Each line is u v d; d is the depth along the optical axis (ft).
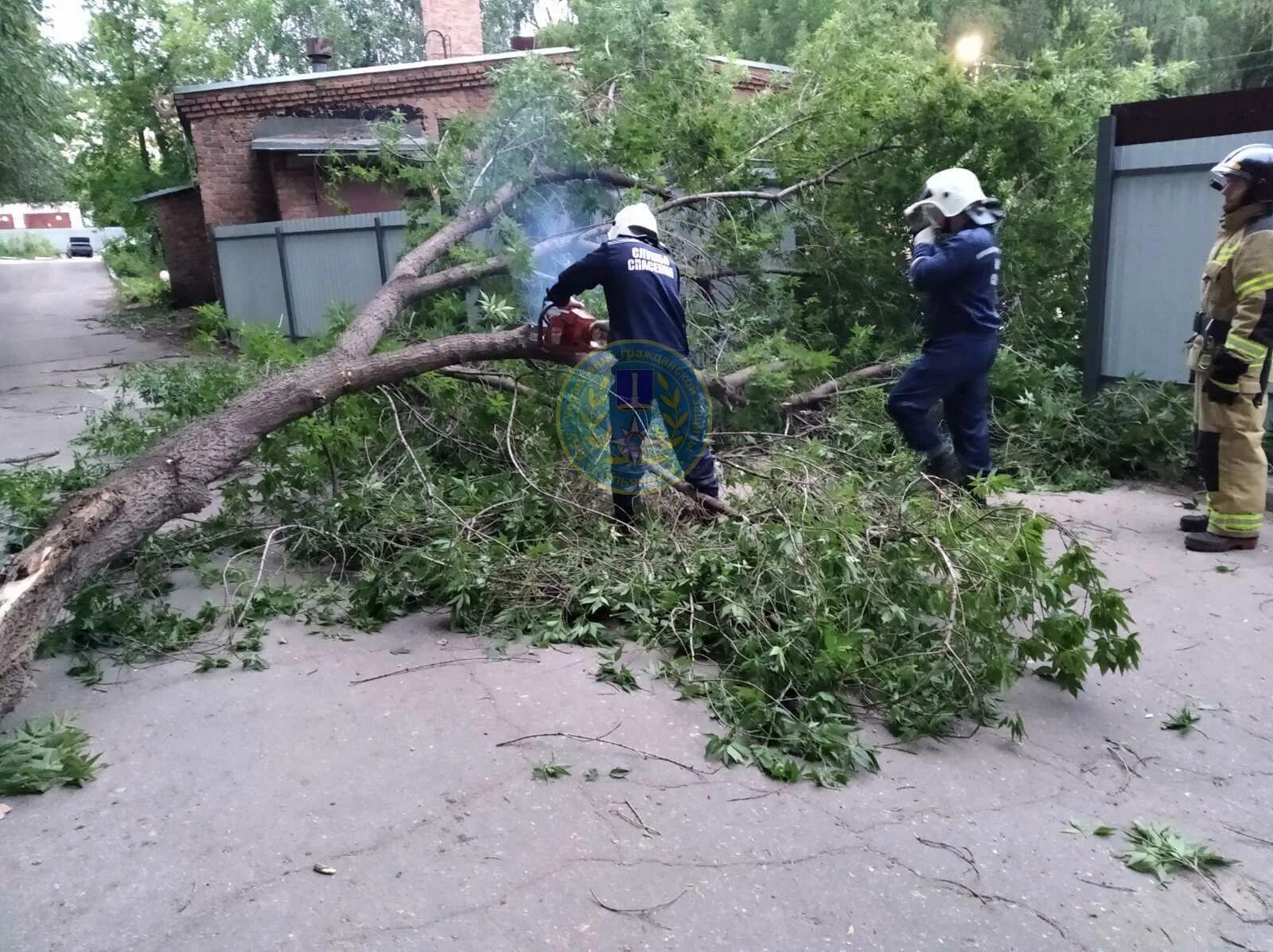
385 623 12.67
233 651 11.62
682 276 21.43
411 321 20.31
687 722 10.09
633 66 23.38
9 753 8.86
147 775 8.96
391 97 44.93
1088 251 22.45
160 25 70.03
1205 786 9.30
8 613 9.87
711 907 7.30
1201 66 64.49
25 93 43.32
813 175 23.68
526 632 12.26
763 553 11.97
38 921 7.02
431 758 9.25
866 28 25.99
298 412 14.12
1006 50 56.95
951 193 15.79
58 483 16.10
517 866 7.71
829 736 9.44
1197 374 15.46
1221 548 15.40
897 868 7.86
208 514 17.06
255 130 42.70
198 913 7.11
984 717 10.42
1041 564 11.22
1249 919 7.40
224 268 39.86
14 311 61.57
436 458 17.46
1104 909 7.46
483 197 21.12
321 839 8.00
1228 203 15.05
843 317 23.93
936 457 16.53
